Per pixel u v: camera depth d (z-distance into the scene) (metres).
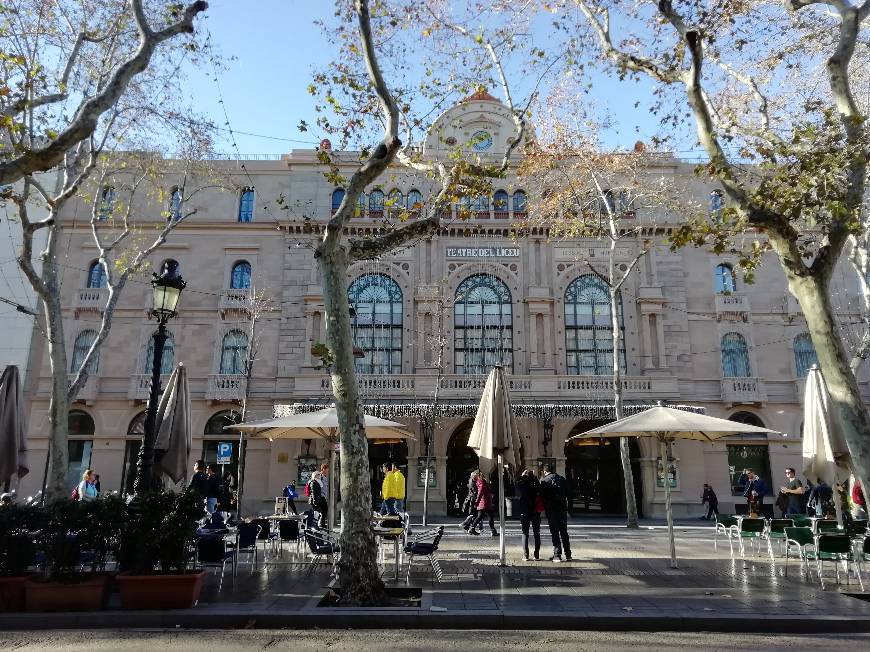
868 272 18.86
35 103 12.27
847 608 8.91
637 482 29.80
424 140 14.42
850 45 11.18
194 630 8.20
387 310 31.38
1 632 8.06
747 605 9.08
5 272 29.97
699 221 12.03
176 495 9.79
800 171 10.87
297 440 28.89
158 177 23.70
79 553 9.41
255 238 31.91
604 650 7.16
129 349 30.16
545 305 30.86
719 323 30.80
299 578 11.60
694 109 11.65
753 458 29.59
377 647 7.30
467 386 28.86
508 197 32.41
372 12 12.78
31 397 29.33
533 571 12.05
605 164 23.84
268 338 30.56
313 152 33.03
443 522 24.92
